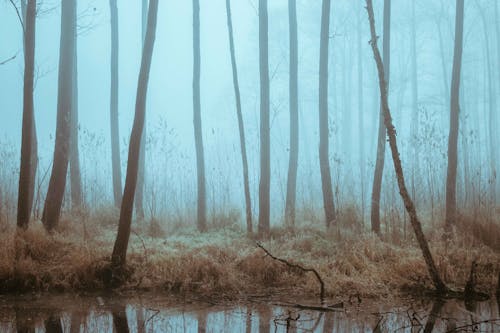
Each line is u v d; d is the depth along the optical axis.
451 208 10.44
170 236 10.91
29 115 9.02
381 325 6.14
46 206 9.90
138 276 8.42
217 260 8.80
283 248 9.72
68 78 10.45
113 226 11.21
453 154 10.70
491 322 6.25
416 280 8.28
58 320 6.34
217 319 6.45
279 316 6.61
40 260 8.55
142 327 6.04
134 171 8.49
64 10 10.70
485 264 8.67
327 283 8.19
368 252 9.16
